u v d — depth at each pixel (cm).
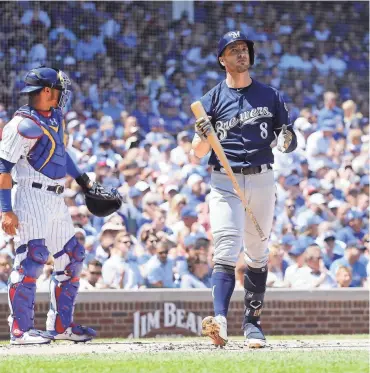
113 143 5319
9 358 1923
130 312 4150
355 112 6059
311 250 4659
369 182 5638
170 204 4822
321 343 2602
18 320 2453
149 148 5409
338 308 4478
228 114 2300
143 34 5919
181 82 5934
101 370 1638
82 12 5731
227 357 1911
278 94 2328
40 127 2403
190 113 5862
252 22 6253
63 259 2502
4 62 5425
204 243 4531
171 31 6012
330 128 5850
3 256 4188
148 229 4547
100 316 4103
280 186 5219
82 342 2552
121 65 5794
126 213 4828
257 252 2398
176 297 4225
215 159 2305
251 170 2289
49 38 5606
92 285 4288
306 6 6425
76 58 5669
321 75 6253
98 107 5634
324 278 4647
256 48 6206
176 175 5222
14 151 2377
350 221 5141
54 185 2452
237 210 2269
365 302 4525
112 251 4409
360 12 6500
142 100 5756
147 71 5872
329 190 5459
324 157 5644
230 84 2327
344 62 6338
